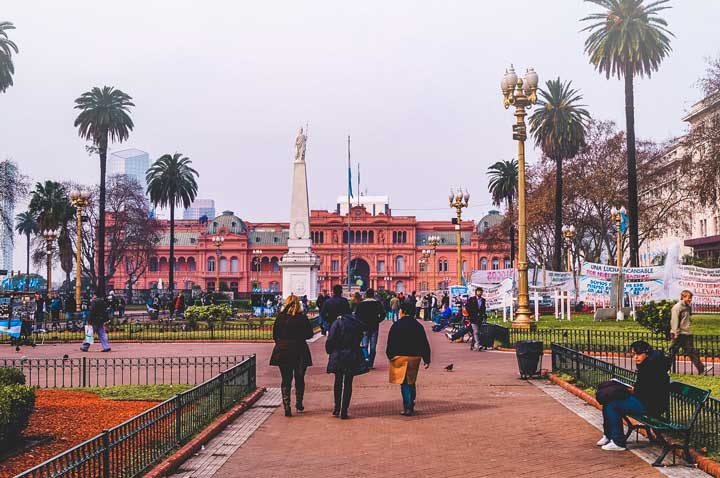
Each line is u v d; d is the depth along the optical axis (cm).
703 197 4309
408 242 15112
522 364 1991
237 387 1609
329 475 1016
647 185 6706
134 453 988
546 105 6450
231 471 1048
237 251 15162
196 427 1273
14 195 6359
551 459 1088
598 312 4456
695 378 1844
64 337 3669
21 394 1146
